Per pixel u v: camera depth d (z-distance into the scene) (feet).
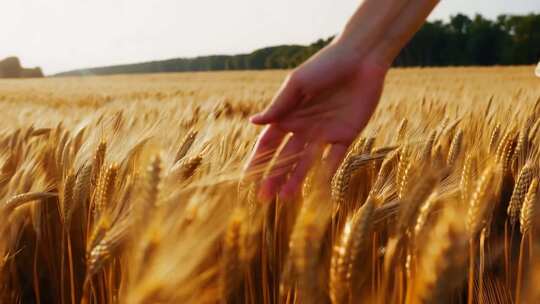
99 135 9.95
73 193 7.67
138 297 4.07
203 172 7.40
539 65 15.42
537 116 16.88
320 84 7.71
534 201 6.55
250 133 12.34
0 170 9.94
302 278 3.91
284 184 7.11
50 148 11.85
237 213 4.86
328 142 7.80
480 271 6.90
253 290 7.79
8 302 7.23
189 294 4.36
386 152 9.49
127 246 4.76
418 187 4.90
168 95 64.75
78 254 9.16
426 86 70.18
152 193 4.27
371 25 7.88
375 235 6.07
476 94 39.93
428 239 3.80
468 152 10.68
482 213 5.41
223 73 208.44
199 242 4.46
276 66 357.61
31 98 72.59
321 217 4.01
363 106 7.96
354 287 4.08
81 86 121.70
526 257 7.00
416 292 3.80
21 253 9.61
